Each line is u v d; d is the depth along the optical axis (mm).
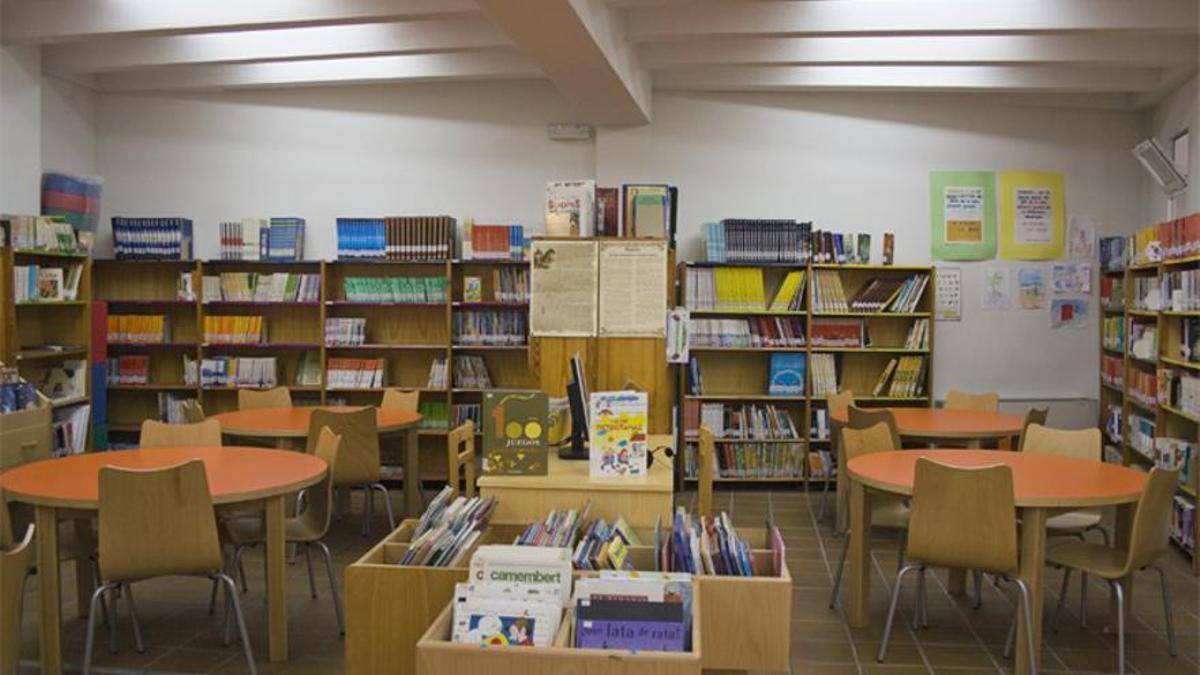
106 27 5820
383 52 6227
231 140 7703
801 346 7289
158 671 3709
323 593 4715
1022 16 5383
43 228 5957
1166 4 5305
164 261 7398
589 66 5500
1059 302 7492
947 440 5664
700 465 3477
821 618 4398
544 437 3283
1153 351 5918
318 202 7656
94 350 6719
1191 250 5215
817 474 7223
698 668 2160
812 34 5633
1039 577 3533
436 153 7594
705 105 7492
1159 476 3467
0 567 2529
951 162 7477
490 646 2221
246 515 4512
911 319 7469
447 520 2934
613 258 4395
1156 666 3824
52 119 7168
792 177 7496
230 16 5562
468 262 7266
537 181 7562
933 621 4371
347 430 5121
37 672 3701
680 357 4730
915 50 6281
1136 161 7465
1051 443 4684
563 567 2447
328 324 7379
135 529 3305
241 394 6336
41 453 5301
